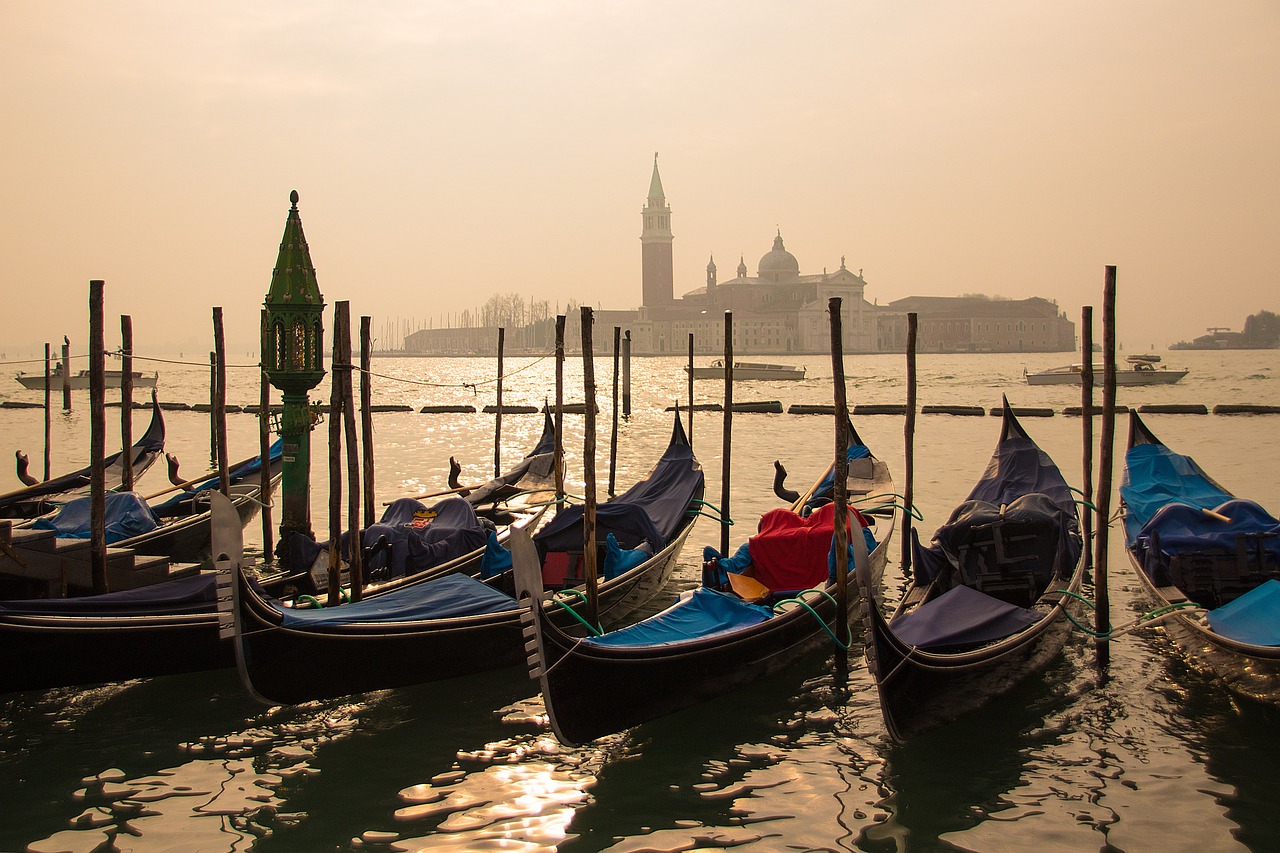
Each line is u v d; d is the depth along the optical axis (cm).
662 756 857
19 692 942
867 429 3562
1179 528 1112
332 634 911
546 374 11238
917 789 792
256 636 864
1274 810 752
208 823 746
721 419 4122
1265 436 3152
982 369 9938
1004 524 1055
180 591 1000
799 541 1106
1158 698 963
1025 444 1371
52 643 913
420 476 2473
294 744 884
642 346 17538
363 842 720
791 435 3422
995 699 937
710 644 934
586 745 878
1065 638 1066
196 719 934
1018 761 838
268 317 1388
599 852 704
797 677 1035
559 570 1198
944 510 1867
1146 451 1411
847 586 1086
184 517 1526
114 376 6159
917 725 852
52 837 725
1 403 4678
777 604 1044
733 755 858
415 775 824
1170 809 756
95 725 921
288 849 710
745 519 1816
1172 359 13512
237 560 848
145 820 750
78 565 1113
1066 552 1118
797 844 713
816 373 9388
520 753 866
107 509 1389
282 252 1389
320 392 6100
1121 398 5184
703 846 711
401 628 954
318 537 1670
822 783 805
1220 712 930
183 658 991
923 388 6378
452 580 1073
